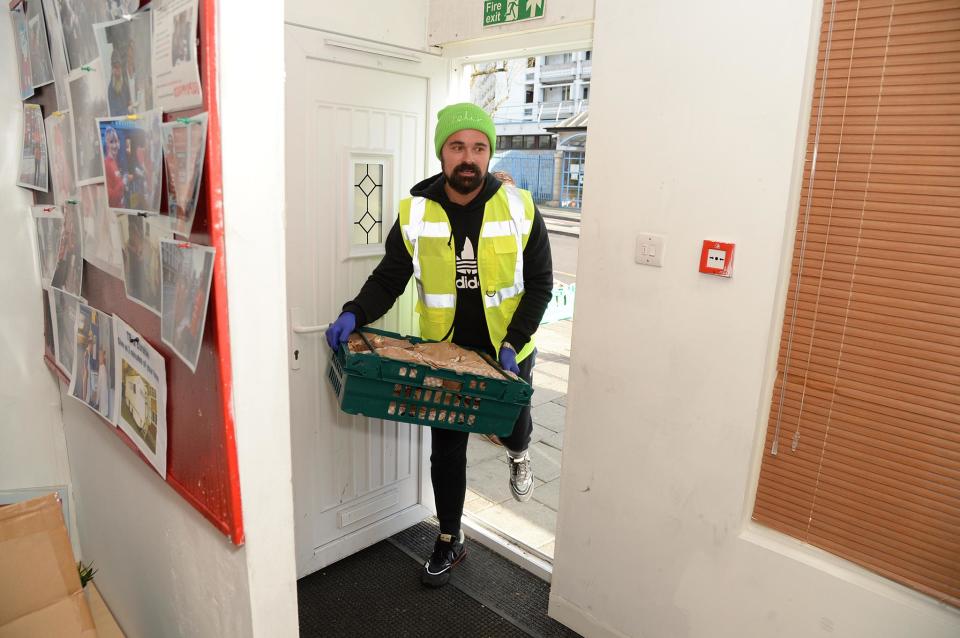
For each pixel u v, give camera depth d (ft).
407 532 9.33
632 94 5.93
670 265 5.89
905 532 4.84
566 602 7.36
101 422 5.04
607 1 5.97
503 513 9.80
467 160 6.81
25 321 6.05
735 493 5.70
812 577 5.28
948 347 4.48
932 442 4.63
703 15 5.35
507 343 7.11
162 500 4.09
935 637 4.67
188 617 4.15
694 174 5.61
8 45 5.52
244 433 3.04
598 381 6.63
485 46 7.69
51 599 4.27
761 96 5.12
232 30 2.65
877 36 4.52
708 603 6.04
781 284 5.25
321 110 7.14
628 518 6.58
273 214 2.98
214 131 2.67
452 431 7.72
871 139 4.65
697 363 5.82
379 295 7.36
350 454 8.32
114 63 3.56
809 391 5.20
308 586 8.02
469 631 7.32
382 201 8.14
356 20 7.27
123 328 4.07
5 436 6.17
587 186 6.42
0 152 5.67
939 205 4.40
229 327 2.89
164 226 3.23
